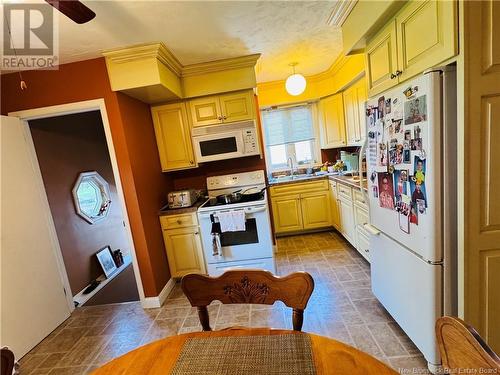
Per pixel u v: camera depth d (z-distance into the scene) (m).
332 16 2.07
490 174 1.19
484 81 1.13
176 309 2.46
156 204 2.80
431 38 1.23
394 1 1.38
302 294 1.00
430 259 1.33
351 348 0.81
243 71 2.80
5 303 1.97
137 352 0.88
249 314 2.24
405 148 1.43
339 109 3.69
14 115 2.29
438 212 1.28
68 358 1.97
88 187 3.51
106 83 2.26
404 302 1.63
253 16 1.94
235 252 2.74
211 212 2.68
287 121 4.19
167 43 2.18
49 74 2.27
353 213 2.94
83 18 1.24
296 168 4.29
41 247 2.35
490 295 1.27
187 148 3.03
